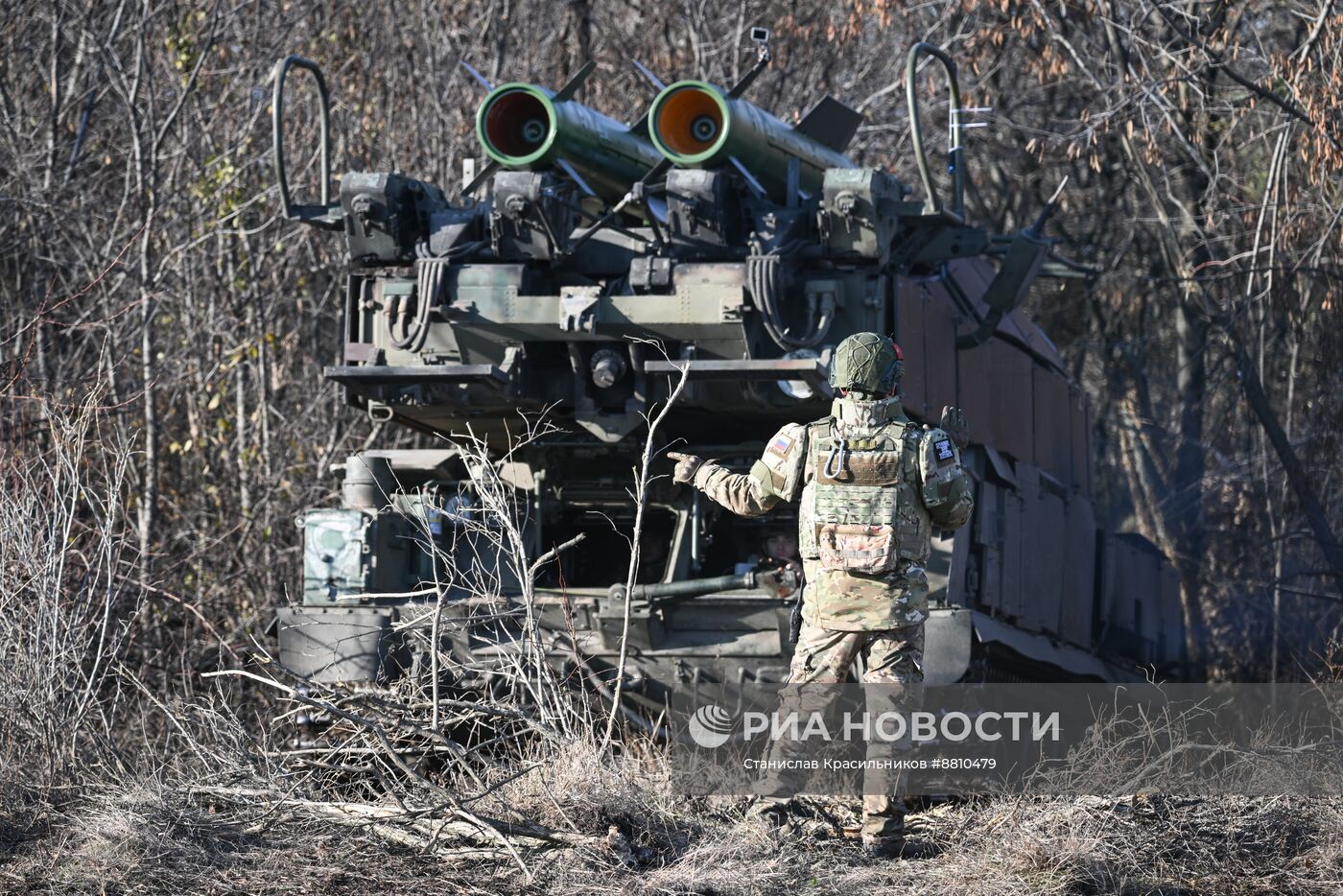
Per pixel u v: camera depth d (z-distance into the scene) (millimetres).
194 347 46938
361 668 30969
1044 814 23203
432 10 56406
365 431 50562
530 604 26375
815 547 22688
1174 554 65062
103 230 48438
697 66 60219
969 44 59562
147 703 33844
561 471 36125
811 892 21203
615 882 21312
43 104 52094
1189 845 22922
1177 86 53156
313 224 33844
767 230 32094
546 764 25031
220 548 44250
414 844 22984
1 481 29391
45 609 27547
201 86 51156
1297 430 54875
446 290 32031
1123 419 77000
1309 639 51625
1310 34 44406
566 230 32750
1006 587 37188
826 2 62719
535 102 32750
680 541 34469
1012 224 76875
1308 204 48688
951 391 35531
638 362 31891
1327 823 23750
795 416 33312
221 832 23266
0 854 22844
